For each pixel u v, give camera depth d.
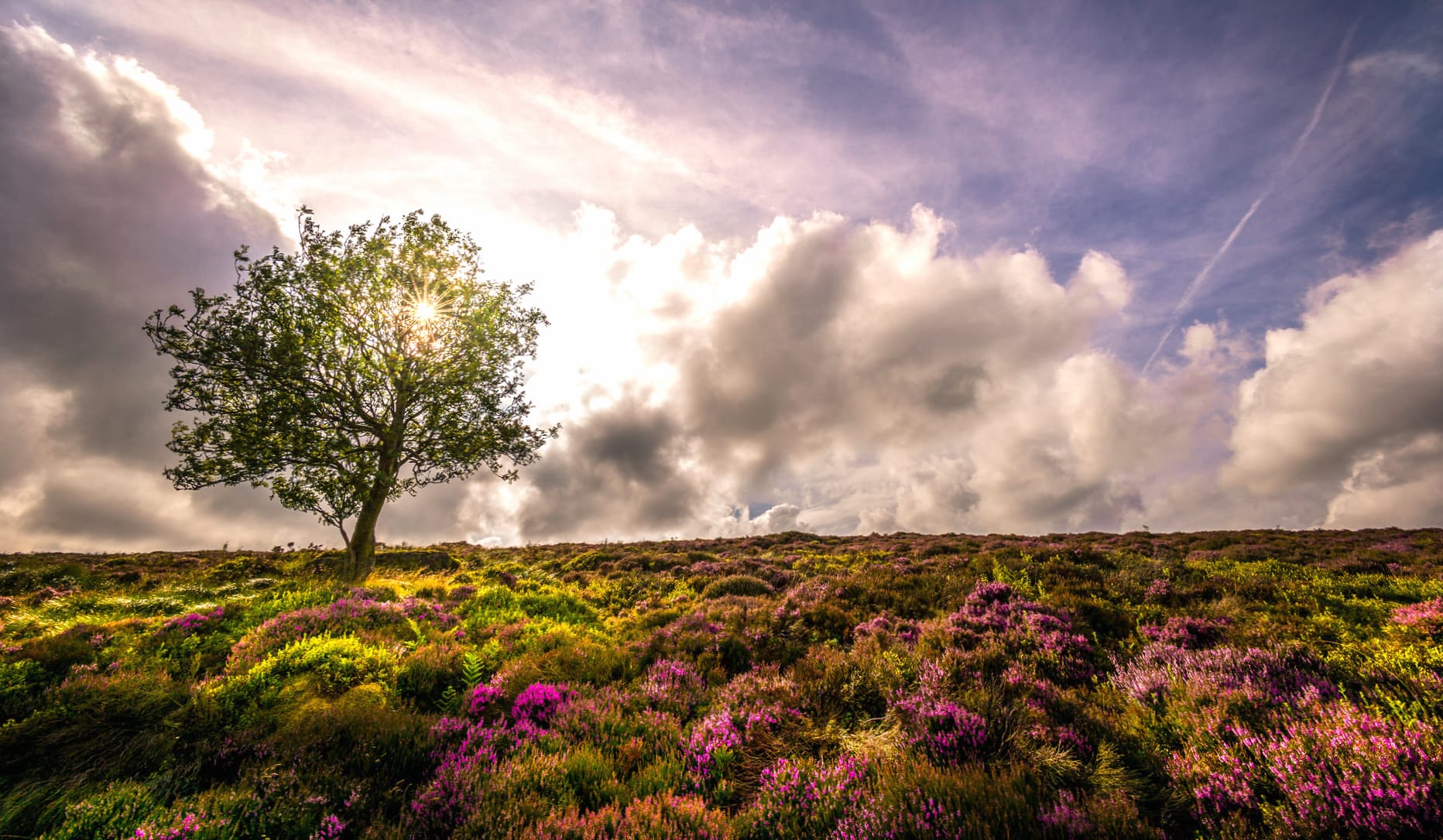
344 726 5.03
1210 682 5.58
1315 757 3.96
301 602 10.15
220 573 15.45
